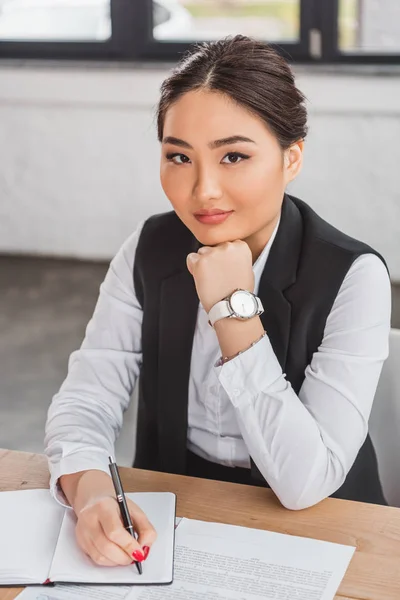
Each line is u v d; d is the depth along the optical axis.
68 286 4.92
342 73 4.58
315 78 4.61
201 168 1.29
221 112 1.26
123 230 5.20
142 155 5.01
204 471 1.53
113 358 1.58
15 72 4.99
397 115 4.59
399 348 1.54
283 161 1.33
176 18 4.89
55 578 1.10
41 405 3.52
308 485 1.27
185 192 1.32
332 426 1.34
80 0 4.97
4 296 4.78
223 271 1.34
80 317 4.48
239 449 1.48
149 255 1.57
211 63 1.27
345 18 4.65
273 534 1.20
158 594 1.07
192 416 1.52
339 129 4.70
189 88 1.27
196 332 1.50
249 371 1.31
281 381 1.33
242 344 1.32
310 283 1.43
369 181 4.75
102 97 4.92
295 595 1.06
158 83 4.83
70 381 1.56
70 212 5.24
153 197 5.09
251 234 1.39
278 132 1.29
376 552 1.15
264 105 1.27
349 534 1.20
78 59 5.03
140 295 1.59
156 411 1.57
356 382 1.36
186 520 1.23
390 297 1.45
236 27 4.83
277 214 1.44
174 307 1.52
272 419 1.30
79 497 1.24
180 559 1.14
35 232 5.33
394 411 1.55
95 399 1.53
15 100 5.05
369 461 1.51
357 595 1.06
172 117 1.29
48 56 5.07
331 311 1.42
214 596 1.06
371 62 4.68
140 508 1.24
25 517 1.25
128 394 1.61
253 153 1.28
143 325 1.56
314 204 4.86
